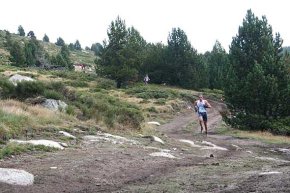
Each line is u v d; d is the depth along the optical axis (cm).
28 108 1945
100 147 1470
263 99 3039
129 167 1155
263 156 1684
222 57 8381
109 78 7050
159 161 1294
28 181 898
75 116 2136
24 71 7150
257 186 873
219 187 891
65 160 1164
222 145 2053
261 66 3050
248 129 3058
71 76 7256
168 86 7462
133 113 2425
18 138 1420
